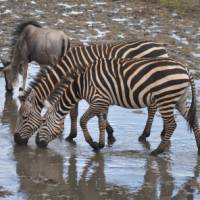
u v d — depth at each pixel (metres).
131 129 21.36
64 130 21.27
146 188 15.88
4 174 16.69
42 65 27.05
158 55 20.91
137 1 50.19
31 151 18.91
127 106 18.62
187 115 18.88
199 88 26.80
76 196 15.20
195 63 31.45
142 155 18.66
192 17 45.09
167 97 17.97
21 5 46.75
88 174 16.86
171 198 15.22
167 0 48.56
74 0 49.94
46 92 19.44
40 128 19.31
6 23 39.72
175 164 17.83
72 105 19.06
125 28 39.84
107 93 18.56
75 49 20.62
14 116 22.88
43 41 26.53
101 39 36.16
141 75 18.11
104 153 18.83
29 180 16.25
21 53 26.86
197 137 18.69
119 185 16.06
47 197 15.08
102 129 19.06
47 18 42.19
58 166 17.48
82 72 18.83
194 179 16.58
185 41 36.94
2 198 14.88
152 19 43.41
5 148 19.09
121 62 18.48
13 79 26.62
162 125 21.98
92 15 44.03
